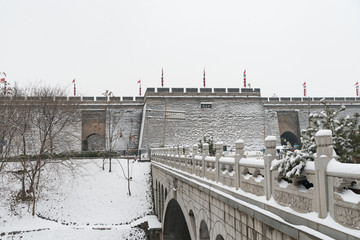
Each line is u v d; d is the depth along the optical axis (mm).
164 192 28641
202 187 13555
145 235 32562
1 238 29812
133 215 37438
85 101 66500
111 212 37594
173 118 41594
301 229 6305
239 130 65250
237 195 9914
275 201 7852
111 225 35188
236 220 9828
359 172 5145
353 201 5312
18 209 34438
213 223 12297
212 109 66188
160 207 33031
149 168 46875
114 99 68188
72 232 31453
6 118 36781
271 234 7637
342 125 8820
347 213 5453
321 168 6086
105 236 31828
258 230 8336
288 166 6988
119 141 64500
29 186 37344
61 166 42656
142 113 68562
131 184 42594
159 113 63094
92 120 66000
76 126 60781
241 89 68500
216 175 12461
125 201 39500
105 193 40531
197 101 66062
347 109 69500
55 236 30609
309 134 9250
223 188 11219
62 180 41812
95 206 38156
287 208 7250
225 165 11805
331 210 5867
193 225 16797
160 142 60688
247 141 64312
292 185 7109
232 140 63906
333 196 5820
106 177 43844
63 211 36375
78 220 35625
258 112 67500
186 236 31156
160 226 32000
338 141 8812
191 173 17094
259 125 66500
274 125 67938
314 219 6184
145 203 39375
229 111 66688
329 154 6090
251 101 68125
